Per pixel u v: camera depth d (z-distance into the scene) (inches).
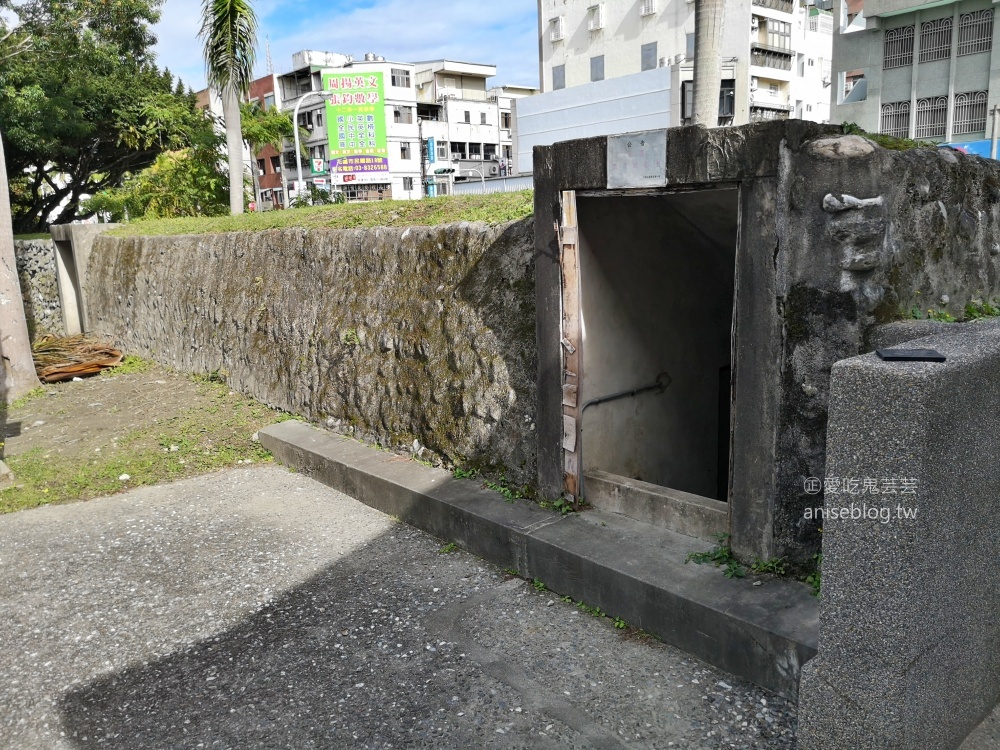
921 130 930.1
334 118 1679.4
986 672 113.1
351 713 130.7
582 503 184.2
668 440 215.9
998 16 842.8
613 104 1173.1
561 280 176.4
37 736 129.3
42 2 622.8
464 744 121.2
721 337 230.7
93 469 266.8
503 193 295.0
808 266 130.6
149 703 136.9
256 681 141.9
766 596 135.1
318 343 280.4
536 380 192.7
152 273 424.5
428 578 178.7
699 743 117.0
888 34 938.7
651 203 193.8
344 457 242.8
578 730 122.1
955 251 151.0
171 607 171.8
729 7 1227.2
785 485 138.3
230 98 506.0
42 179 971.9
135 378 402.3
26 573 191.9
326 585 178.9
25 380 385.7
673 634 141.1
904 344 103.7
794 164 129.3
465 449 215.5
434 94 2228.1
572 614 157.0
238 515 226.4
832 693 102.1
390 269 250.7
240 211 520.1
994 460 104.3
